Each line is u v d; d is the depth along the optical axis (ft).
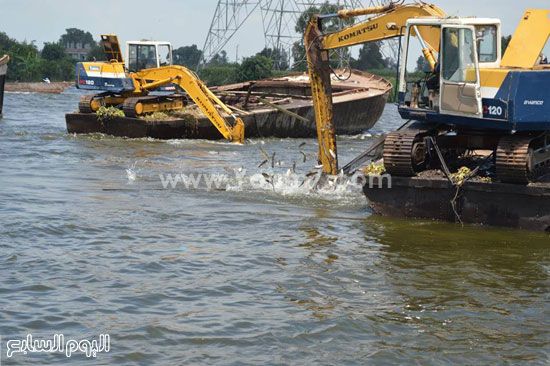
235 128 92.07
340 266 38.04
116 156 76.84
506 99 43.55
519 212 45.24
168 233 44.06
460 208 46.75
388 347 28.25
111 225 45.42
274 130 100.58
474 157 53.78
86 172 65.92
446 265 38.47
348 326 30.12
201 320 30.35
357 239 43.34
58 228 44.19
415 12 52.21
